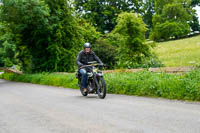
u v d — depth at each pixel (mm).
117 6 46531
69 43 20547
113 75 10984
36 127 4430
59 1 20172
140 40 20500
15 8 18000
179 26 57750
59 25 19469
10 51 32500
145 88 8359
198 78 7914
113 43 27484
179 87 7574
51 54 20062
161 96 7855
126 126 4199
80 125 4398
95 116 5094
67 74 15453
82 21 26141
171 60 34344
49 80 14742
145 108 5812
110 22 45375
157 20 60406
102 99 7656
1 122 4988
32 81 16906
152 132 3803
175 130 3863
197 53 36844
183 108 5707
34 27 19938
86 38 25656
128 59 20953
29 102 7551
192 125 4117
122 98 7762
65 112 5680
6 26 19906
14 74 22469
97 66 8633
